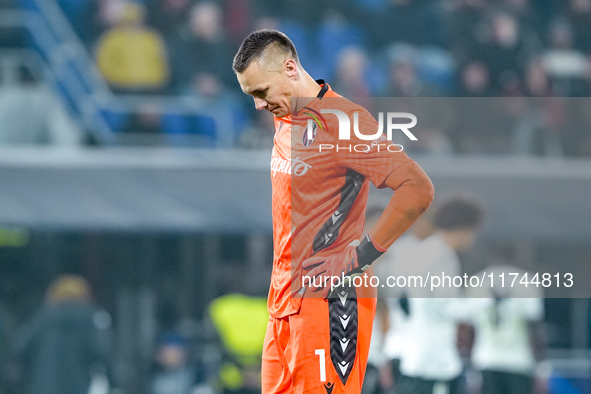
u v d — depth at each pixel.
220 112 28.97
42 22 30.66
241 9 34.34
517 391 18.48
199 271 27.86
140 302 27.05
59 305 22.36
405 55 35.09
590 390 22.88
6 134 27.33
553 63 35.09
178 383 24.72
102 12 33.50
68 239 27.56
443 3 35.97
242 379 23.28
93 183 22.56
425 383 17.61
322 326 10.18
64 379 21.97
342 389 10.20
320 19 35.81
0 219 21.78
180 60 31.98
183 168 23.02
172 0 33.03
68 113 28.59
